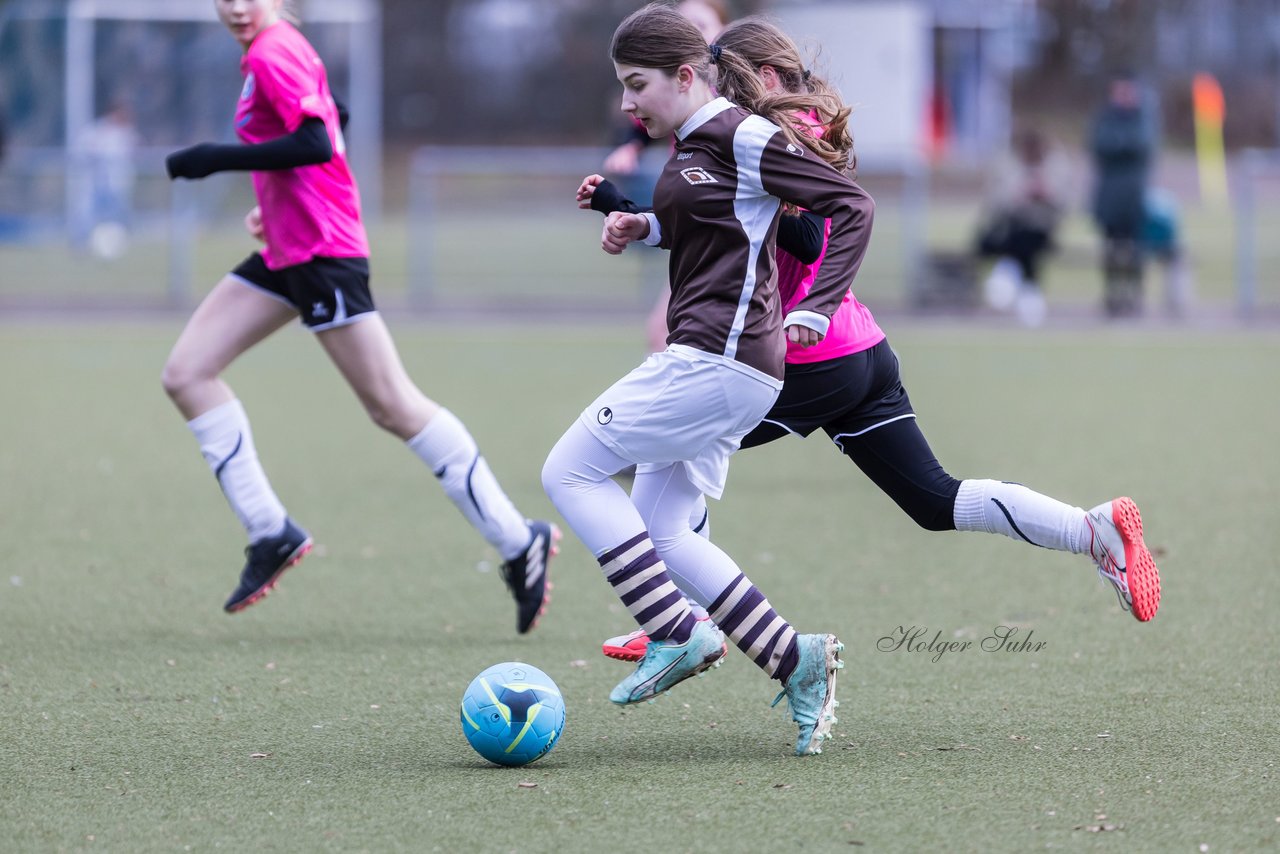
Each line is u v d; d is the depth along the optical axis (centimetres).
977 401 4462
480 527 2019
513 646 1995
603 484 1537
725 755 1533
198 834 1305
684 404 1490
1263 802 1365
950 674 1833
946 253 7038
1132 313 6856
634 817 1340
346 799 1395
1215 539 2584
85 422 4012
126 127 8956
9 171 7169
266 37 1945
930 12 12519
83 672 1850
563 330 6512
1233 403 4409
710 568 1545
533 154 14538
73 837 1300
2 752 1541
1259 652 1903
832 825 1315
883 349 1628
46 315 6788
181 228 7238
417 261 7306
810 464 3553
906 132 11669
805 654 1520
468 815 1348
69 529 2717
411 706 1717
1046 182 6838
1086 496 2978
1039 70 15550
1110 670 1838
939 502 1625
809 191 1442
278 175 1966
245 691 1773
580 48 16062
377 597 2269
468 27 16162
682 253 1504
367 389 2006
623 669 1886
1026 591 2259
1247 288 6938
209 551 2561
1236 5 15462
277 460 3497
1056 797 1386
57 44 9900
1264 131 14612
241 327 2044
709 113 1476
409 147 15688
